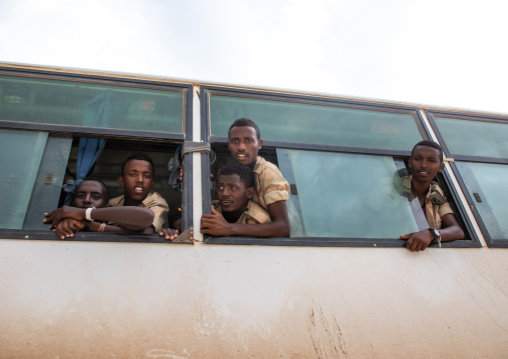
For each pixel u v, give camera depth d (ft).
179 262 7.79
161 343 6.84
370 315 8.13
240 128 9.68
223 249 8.14
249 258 8.17
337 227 9.57
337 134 11.18
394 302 8.44
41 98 9.53
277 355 7.22
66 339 6.57
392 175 11.01
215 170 10.89
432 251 9.50
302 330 7.59
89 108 9.68
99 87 10.11
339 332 7.76
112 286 7.23
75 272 7.25
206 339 7.05
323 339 7.59
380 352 7.77
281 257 8.37
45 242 7.47
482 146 12.49
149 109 10.05
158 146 11.11
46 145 8.95
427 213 10.80
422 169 10.54
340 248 8.89
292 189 9.82
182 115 10.17
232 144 9.62
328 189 10.12
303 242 8.70
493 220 10.71
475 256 9.74
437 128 12.38
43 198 8.30
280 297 7.85
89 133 9.23
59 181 8.62
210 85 10.96
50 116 9.30
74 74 10.11
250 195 9.27
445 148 11.92
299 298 7.94
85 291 7.09
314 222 9.49
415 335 8.14
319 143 10.80
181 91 10.61
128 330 6.85
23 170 8.47
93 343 6.62
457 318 8.61
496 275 9.53
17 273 7.03
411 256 9.27
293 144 10.53
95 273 7.31
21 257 7.21
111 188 11.50
